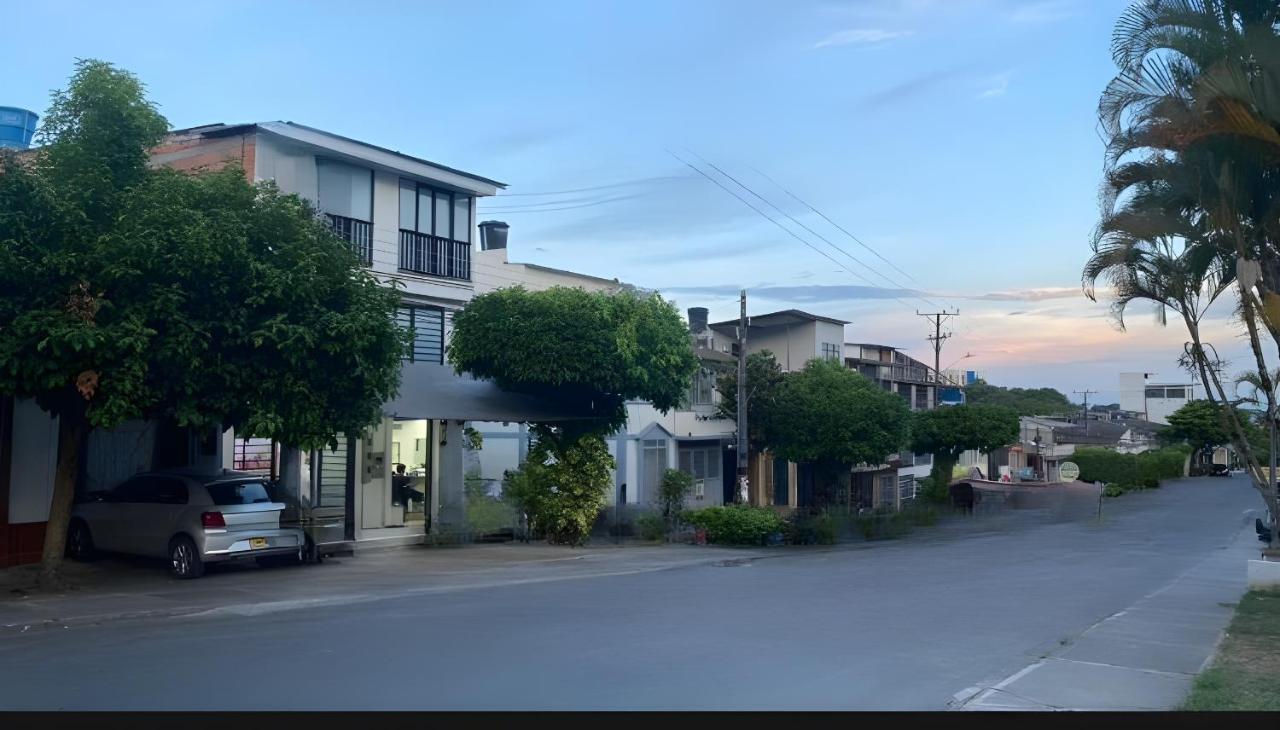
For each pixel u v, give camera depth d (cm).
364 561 1975
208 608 1332
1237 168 1296
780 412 3941
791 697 843
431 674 906
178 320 1318
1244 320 1391
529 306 2436
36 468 1709
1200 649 1091
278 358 1423
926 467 6378
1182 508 4878
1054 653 1062
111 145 1400
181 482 1667
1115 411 11456
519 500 2550
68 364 1265
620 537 2798
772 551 2712
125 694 822
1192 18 1276
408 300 2517
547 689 857
